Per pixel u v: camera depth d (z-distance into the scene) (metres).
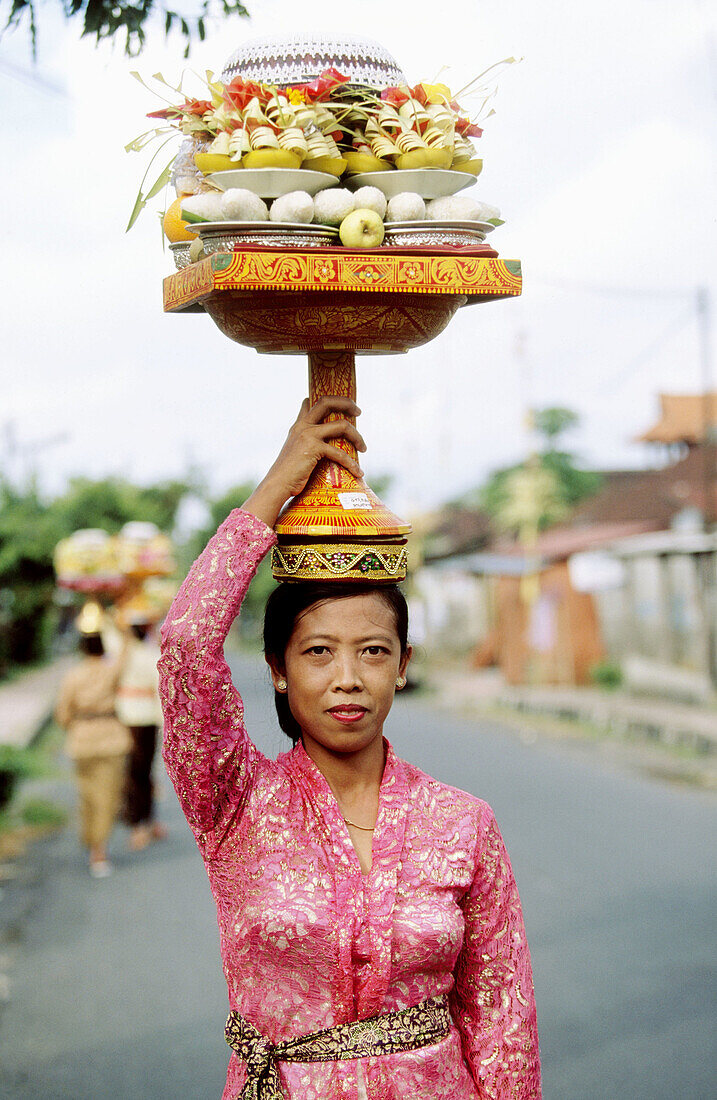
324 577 2.05
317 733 2.07
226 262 1.94
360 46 2.17
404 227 2.06
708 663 20.25
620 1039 5.43
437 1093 1.99
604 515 26.67
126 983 6.25
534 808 11.50
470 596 33.94
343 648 2.05
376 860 2.03
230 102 2.05
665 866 8.84
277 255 1.96
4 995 6.09
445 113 2.09
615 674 23.88
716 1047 5.33
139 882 8.50
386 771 2.12
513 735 18.50
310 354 2.20
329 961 1.96
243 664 32.69
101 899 8.03
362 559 2.05
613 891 8.09
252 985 2.01
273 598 2.14
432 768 14.53
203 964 6.55
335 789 2.11
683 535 21.55
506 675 27.33
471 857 2.07
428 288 2.02
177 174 2.18
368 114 2.12
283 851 2.01
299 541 2.08
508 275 2.06
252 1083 1.98
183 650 1.95
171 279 2.20
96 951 6.83
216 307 2.10
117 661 8.98
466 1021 2.13
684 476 25.84
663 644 22.05
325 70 2.10
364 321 2.08
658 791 12.58
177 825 10.65
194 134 2.12
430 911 2.01
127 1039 5.47
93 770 8.85
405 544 2.13
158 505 53.22
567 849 9.49
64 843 10.05
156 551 10.98
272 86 2.07
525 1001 2.13
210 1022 5.68
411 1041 1.98
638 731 17.73
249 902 2.00
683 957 6.59
